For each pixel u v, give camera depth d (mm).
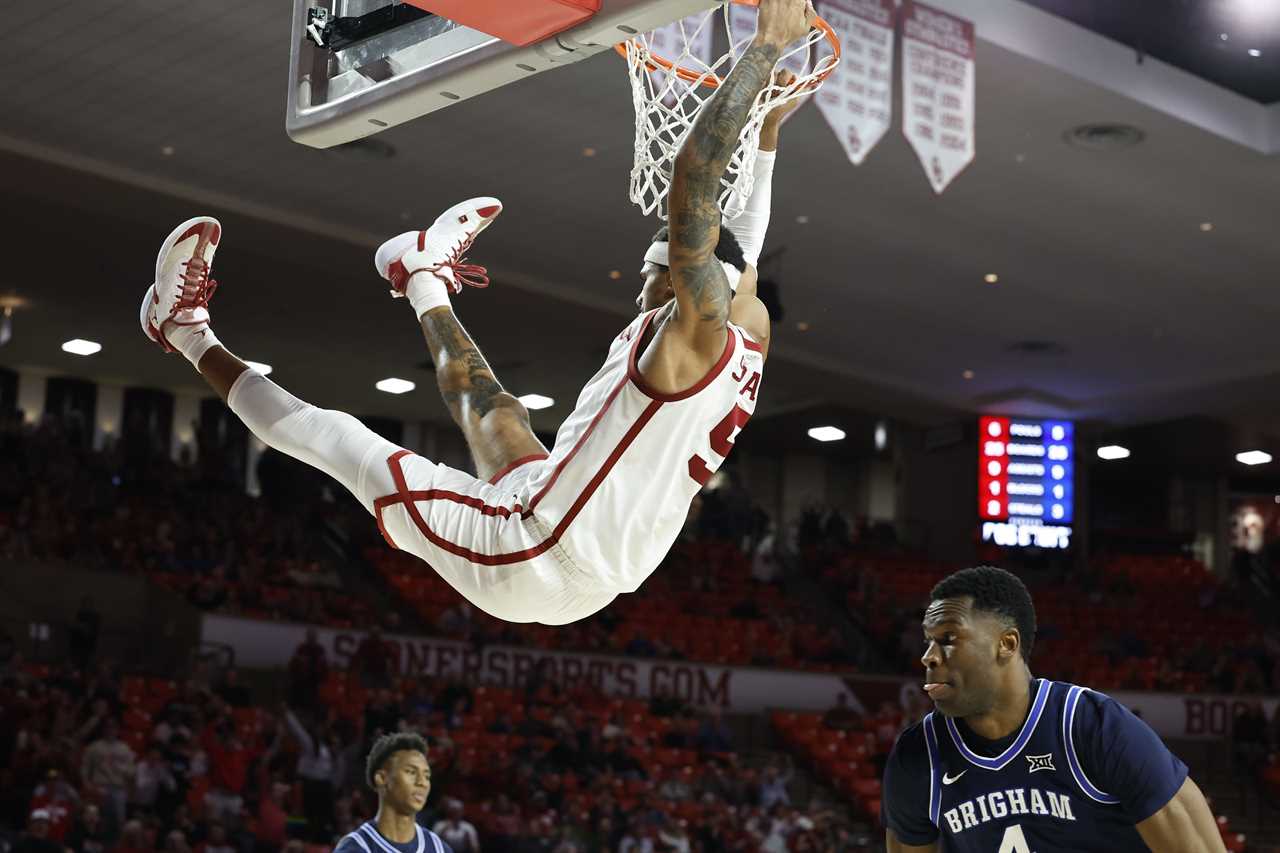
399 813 5000
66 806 12359
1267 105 15555
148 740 14648
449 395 3229
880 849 15883
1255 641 26172
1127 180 16328
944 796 2783
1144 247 18312
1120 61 14367
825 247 18656
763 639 23578
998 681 2691
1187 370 23359
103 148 16156
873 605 25250
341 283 20203
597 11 2676
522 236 18625
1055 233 17938
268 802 13148
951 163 12148
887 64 11750
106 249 19109
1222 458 28953
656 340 2807
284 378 25906
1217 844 2625
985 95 14453
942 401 25219
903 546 26797
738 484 28188
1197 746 23109
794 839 15523
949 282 19828
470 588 2951
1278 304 20281
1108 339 22078
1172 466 29859
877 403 25625
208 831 12516
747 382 2900
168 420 27078
